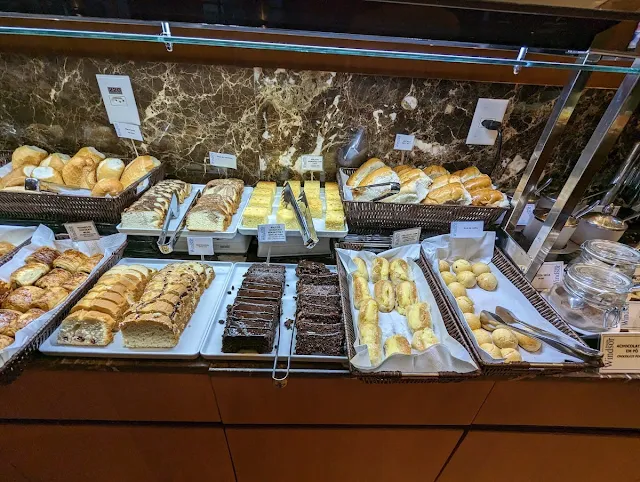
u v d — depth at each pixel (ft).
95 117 5.21
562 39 3.69
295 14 3.53
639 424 4.44
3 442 4.37
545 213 4.96
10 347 3.45
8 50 4.64
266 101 5.14
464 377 3.55
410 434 4.47
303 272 4.64
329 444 4.54
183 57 4.72
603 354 3.88
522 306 4.48
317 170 5.71
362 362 3.52
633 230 5.58
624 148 5.67
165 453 4.58
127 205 4.70
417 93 5.14
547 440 4.58
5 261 4.39
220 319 4.17
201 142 5.44
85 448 4.49
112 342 3.82
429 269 4.72
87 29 3.62
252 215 4.60
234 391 3.90
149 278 4.58
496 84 5.08
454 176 5.23
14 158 5.04
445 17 3.56
